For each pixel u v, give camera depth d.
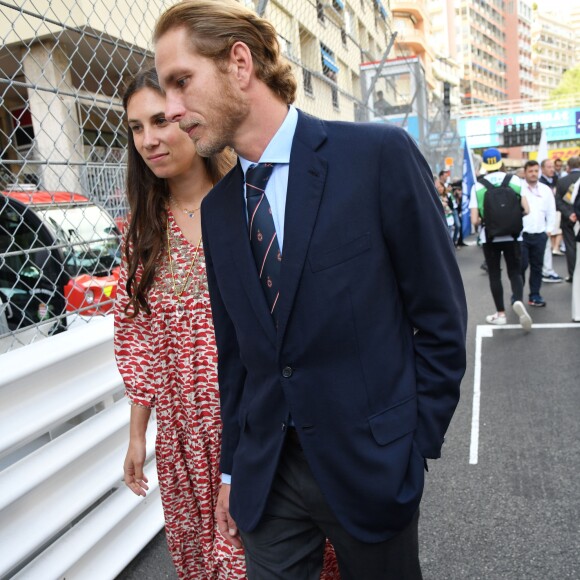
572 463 3.06
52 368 2.02
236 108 1.19
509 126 35.28
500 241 6.09
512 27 145.50
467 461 3.21
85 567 2.21
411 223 1.19
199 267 1.75
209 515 1.85
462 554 2.39
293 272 1.18
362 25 20.02
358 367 1.21
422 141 12.84
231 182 1.35
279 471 1.36
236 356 1.46
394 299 1.25
